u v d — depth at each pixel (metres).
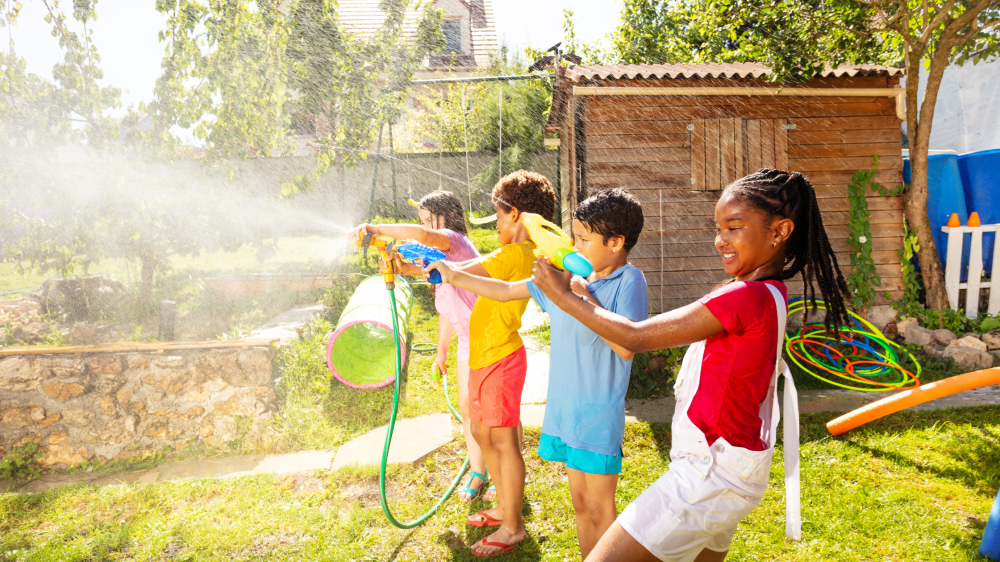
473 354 2.46
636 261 6.29
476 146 16.56
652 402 4.38
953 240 6.11
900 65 8.10
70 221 5.18
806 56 5.95
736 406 1.42
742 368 1.40
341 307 6.69
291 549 2.66
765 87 6.09
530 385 4.76
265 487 3.17
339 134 8.32
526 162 15.32
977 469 3.26
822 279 1.51
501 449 2.51
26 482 3.40
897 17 5.99
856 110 6.27
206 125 5.46
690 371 1.52
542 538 2.68
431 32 9.20
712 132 6.21
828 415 4.04
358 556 2.60
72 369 3.52
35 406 3.51
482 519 2.79
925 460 3.39
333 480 3.23
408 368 5.05
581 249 1.93
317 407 4.11
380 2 8.95
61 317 5.60
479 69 17.25
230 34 5.41
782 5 6.27
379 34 8.91
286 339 4.38
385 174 15.08
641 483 3.19
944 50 5.82
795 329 6.03
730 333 1.41
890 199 6.35
